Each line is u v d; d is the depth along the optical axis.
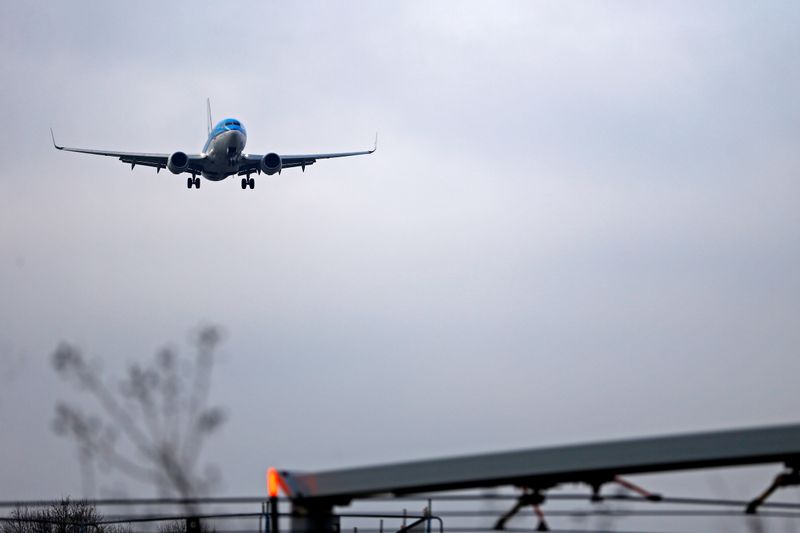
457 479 50.91
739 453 49.56
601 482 51.06
